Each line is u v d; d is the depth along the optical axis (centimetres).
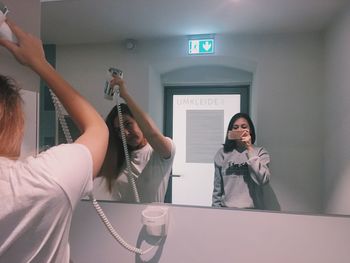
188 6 91
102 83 96
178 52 93
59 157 40
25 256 39
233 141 91
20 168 38
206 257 91
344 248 82
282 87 87
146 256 94
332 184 84
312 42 84
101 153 46
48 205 37
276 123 88
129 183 96
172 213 92
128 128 96
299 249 85
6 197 36
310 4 84
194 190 93
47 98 90
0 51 76
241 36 89
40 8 93
